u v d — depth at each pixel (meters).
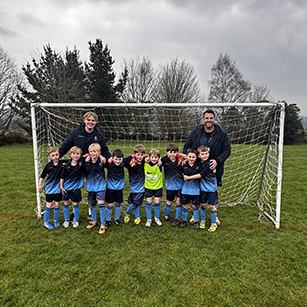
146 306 1.63
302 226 2.98
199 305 1.65
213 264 2.12
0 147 14.44
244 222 3.10
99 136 2.92
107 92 20.84
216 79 25.66
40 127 3.70
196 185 2.79
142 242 2.53
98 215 3.36
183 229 2.86
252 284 1.87
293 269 2.06
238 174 6.27
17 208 3.63
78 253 2.30
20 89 17.89
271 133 3.50
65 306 1.63
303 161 8.37
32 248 2.40
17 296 1.73
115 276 1.95
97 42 21.23
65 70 17.88
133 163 2.79
